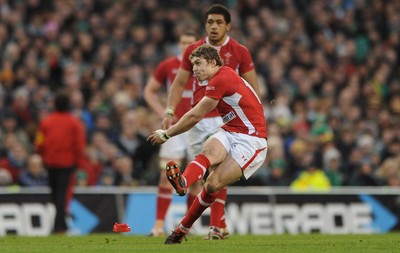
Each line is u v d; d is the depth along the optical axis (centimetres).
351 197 5619
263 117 3153
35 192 5231
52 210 5228
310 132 6919
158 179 6000
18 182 5747
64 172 4903
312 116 7312
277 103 7350
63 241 3450
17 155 5781
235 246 2989
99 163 5981
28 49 7219
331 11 9231
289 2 9144
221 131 3117
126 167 5912
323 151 6556
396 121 7819
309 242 3331
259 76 7762
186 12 8581
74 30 7844
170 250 2780
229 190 5441
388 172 6538
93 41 7569
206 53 3048
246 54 3572
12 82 6925
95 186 5916
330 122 7119
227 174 3027
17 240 3569
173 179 2873
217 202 3550
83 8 8181
